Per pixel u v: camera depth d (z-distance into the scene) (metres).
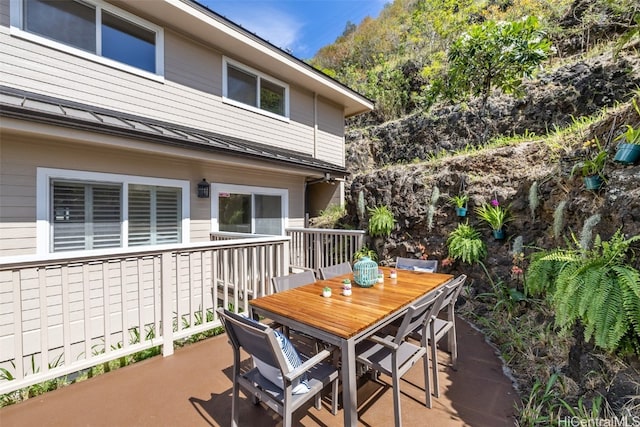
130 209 4.80
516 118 8.08
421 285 3.09
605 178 3.07
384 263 6.07
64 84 4.37
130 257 3.03
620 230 2.54
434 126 9.88
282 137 7.50
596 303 2.08
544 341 3.12
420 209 5.77
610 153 3.10
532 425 2.13
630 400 2.00
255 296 4.15
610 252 2.32
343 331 1.96
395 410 2.09
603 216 2.82
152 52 5.34
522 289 4.12
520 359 3.05
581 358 2.47
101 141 3.72
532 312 3.73
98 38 4.70
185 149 4.51
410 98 12.02
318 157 8.48
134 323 4.68
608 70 6.59
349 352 1.92
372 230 6.13
